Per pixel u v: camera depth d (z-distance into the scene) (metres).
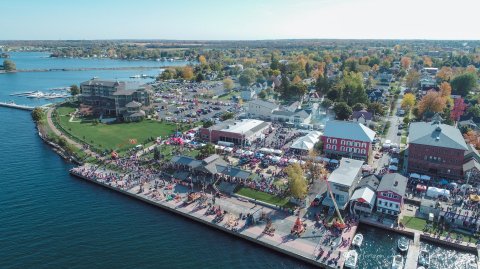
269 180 129.25
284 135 181.00
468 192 118.25
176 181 131.75
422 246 95.06
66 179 139.38
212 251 95.00
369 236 100.06
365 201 105.31
